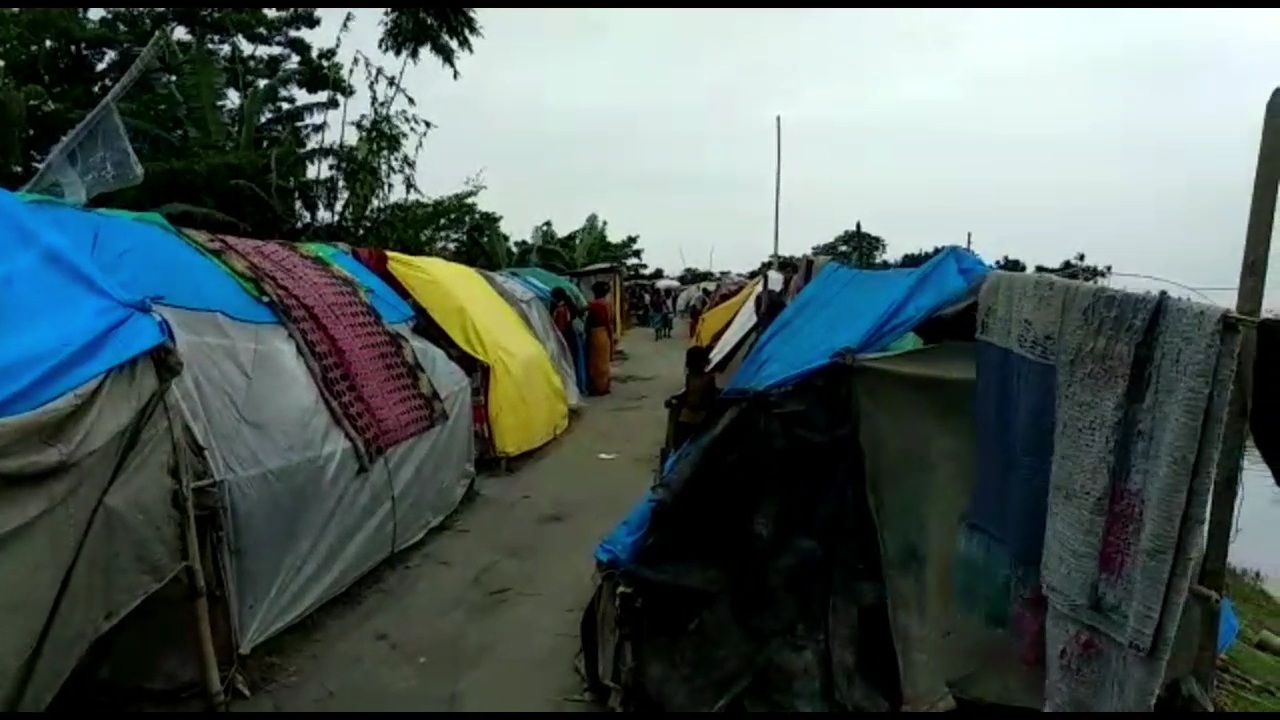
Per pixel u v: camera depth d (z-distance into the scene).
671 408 6.96
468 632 5.39
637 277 50.50
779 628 4.18
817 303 5.62
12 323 3.96
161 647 4.37
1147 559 2.95
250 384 5.38
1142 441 3.06
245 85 18.92
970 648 4.04
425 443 7.47
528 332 12.71
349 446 6.13
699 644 4.21
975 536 4.01
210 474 4.61
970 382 4.18
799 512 4.27
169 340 4.54
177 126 15.63
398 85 21.02
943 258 4.62
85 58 16.45
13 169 12.02
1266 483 7.34
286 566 5.25
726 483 4.28
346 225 18.52
